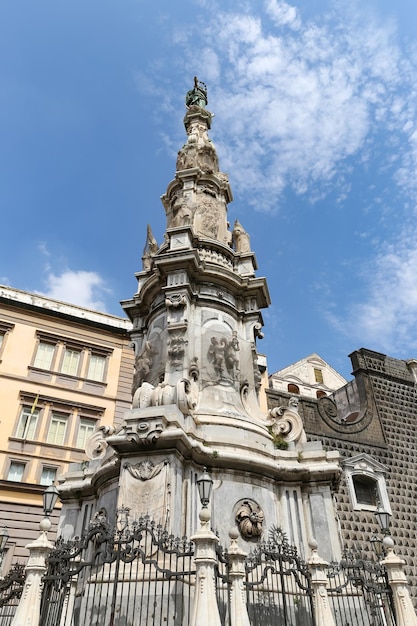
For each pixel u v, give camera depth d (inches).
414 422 965.8
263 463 396.5
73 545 280.8
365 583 304.3
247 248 613.6
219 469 385.7
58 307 1029.8
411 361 1059.3
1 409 878.4
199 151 687.7
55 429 911.7
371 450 880.3
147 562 257.8
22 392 905.5
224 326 505.0
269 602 305.6
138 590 288.7
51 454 877.2
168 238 585.3
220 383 462.9
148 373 485.1
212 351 474.3
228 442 399.5
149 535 316.5
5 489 803.4
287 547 294.0
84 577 332.5
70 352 1008.9
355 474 823.7
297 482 415.2
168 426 362.0
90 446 500.1
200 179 644.1
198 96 845.8
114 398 987.9
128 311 569.6
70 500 457.1
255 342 530.0
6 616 289.4
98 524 298.0
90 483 444.5
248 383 489.4
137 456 356.8
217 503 369.7
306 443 443.2
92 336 1040.8
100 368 1019.9
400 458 894.4
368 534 761.0
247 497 382.9
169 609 272.5
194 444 371.6
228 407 450.6
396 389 1002.7
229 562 260.1
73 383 969.5
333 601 314.5
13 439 858.1
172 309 479.8
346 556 319.0
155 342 504.4
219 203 644.1
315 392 1440.7
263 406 898.7
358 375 1000.2
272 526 381.1
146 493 338.6
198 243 566.3
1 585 285.3
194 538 250.2
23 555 765.9
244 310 538.9
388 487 837.8
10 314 979.3
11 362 931.3
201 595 231.8
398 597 299.3
